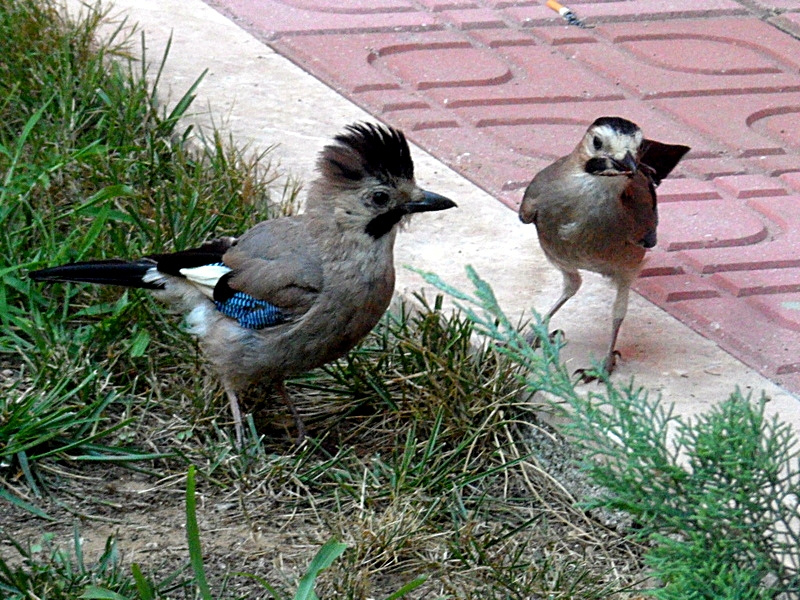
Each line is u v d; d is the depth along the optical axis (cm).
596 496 690
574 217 772
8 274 787
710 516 551
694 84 1139
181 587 605
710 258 889
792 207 959
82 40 1055
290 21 1216
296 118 1039
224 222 865
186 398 752
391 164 711
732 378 770
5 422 686
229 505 680
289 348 720
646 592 563
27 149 938
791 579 561
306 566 629
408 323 806
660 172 860
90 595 544
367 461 719
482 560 631
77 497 675
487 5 1266
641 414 604
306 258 712
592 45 1203
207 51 1144
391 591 617
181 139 965
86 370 739
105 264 743
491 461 721
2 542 632
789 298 850
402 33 1208
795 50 1208
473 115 1063
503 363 743
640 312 840
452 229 913
